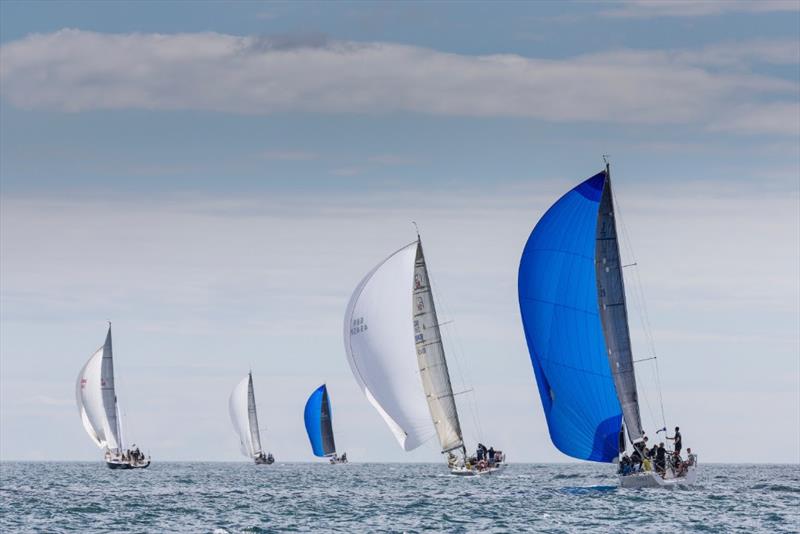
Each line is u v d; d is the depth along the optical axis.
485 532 189.62
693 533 186.50
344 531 193.50
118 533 193.25
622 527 193.62
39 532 195.38
